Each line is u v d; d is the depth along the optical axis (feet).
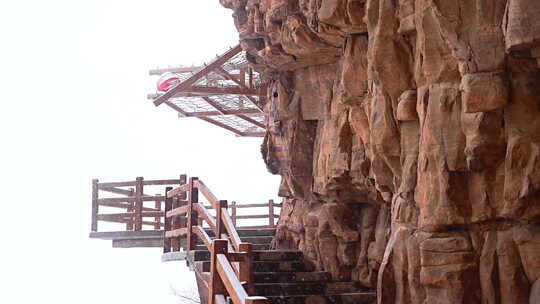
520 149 22.02
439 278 24.07
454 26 22.26
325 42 32.68
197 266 31.83
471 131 22.88
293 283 32.86
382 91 27.09
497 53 21.79
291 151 37.37
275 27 34.96
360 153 32.12
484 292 23.54
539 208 22.11
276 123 38.78
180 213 36.70
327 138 34.27
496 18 21.77
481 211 23.47
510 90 22.02
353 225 34.58
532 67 21.68
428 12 23.73
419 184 24.91
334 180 33.45
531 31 19.57
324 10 29.76
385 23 26.22
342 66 32.83
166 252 38.83
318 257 35.37
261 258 35.94
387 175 28.48
